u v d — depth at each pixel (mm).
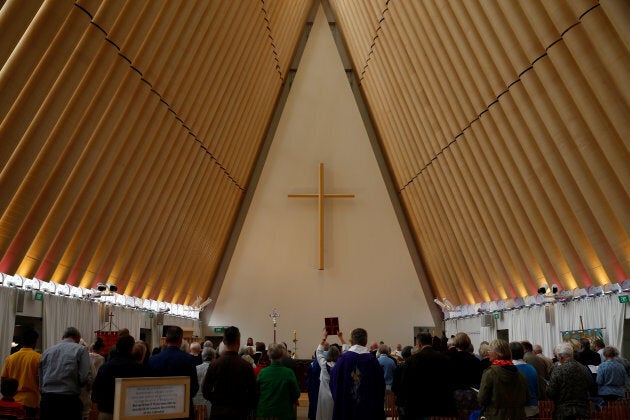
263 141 21172
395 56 15758
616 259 10773
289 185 20875
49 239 10508
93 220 11664
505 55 11336
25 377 6594
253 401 5395
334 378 6145
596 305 11648
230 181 18406
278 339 20094
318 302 20281
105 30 9406
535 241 13109
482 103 12859
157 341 16734
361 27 17469
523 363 6105
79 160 10539
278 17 16641
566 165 11047
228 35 14008
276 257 20594
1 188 8773
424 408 5930
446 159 15453
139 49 10719
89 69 9703
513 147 12312
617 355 7875
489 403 5016
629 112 8977
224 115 15898
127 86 10852
